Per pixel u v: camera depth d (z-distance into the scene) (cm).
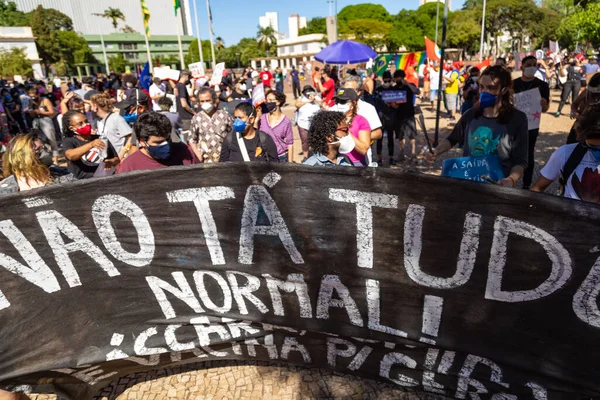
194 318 235
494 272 181
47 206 203
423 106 1468
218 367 277
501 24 5984
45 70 6525
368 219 194
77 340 225
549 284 174
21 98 1138
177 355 246
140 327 233
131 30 11462
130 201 209
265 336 239
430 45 1278
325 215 199
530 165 505
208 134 470
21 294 210
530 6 5650
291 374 266
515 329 187
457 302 193
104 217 210
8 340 211
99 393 258
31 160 255
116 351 232
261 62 8894
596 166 218
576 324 175
